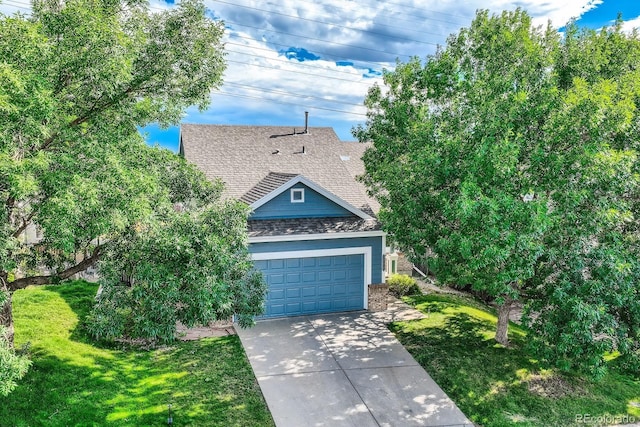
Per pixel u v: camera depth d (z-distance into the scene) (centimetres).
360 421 1010
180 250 964
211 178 1938
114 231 991
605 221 996
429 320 1589
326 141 2445
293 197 1662
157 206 1047
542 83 1141
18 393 962
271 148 2264
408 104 1481
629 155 1009
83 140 898
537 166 1070
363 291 1689
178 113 1271
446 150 1153
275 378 1175
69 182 797
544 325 1077
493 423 1033
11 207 924
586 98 1008
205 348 1334
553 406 1112
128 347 1301
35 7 955
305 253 1608
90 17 878
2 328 776
